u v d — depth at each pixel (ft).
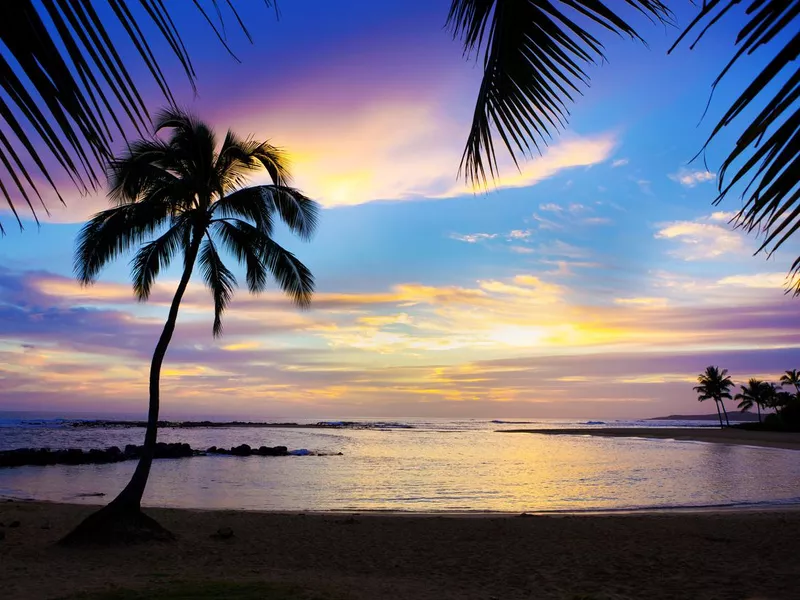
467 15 7.41
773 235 3.91
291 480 90.63
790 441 198.49
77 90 2.93
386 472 104.17
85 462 116.78
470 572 32.53
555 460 129.70
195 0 3.23
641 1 5.88
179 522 46.29
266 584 27.35
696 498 68.54
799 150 3.70
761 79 3.77
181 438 228.43
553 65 6.78
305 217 42.65
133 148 37.24
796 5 3.67
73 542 36.35
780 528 43.88
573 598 26.55
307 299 44.06
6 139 3.03
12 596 25.25
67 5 2.83
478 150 7.30
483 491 78.48
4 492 73.20
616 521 48.11
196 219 40.50
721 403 338.95
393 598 26.25
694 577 30.37
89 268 39.40
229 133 41.47
